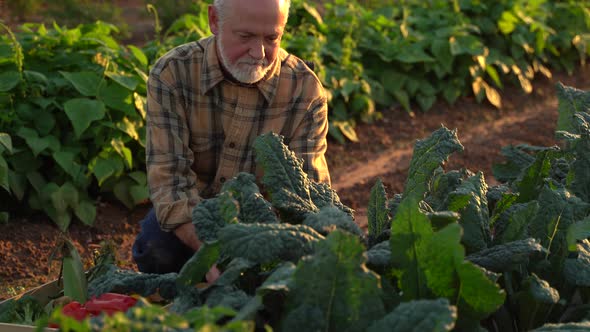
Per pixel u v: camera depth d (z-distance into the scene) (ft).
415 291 5.46
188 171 9.34
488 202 7.66
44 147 16.39
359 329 5.06
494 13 29.53
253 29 8.48
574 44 31.07
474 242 6.34
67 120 17.49
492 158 22.66
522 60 29.27
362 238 5.97
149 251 10.35
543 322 6.16
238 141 9.57
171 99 9.27
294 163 6.87
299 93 9.55
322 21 26.94
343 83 23.49
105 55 17.99
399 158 22.30
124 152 16.97
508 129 25.14
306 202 6.60
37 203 16.46
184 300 5.60
